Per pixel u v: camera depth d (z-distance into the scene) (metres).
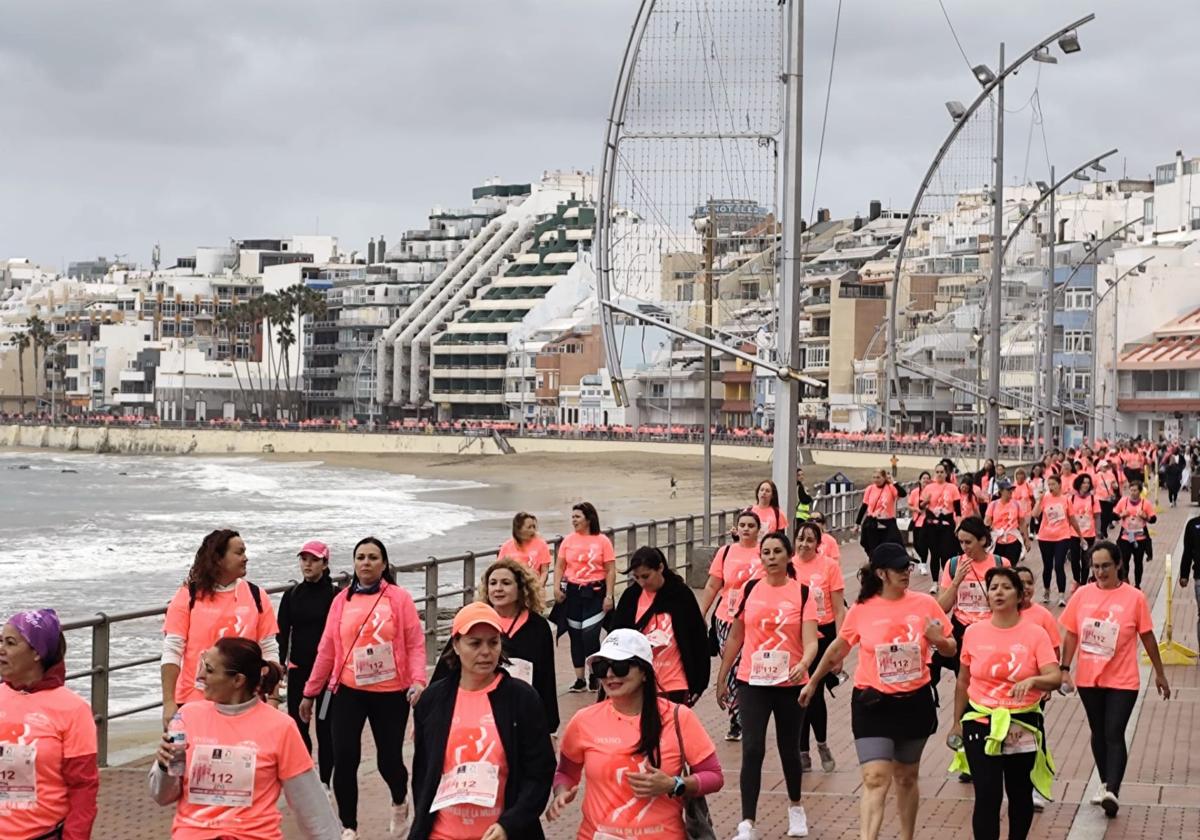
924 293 49.25
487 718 7.51
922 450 102.62
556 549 22.22
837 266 153.75
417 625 10.79
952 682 18.22
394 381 178.38
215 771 7.33
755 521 13.93
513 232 179.75
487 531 69.56
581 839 7.67
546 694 10.40
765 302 24.12
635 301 24.50
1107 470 35.22
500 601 10.32
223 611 10.22
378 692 10.69
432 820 7.50
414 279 191.12
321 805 7.52
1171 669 19.27
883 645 10.02
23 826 7.46
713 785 7.59
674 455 124.75
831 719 15.91
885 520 27.94
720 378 138.00
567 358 154.38
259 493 106.31
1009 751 10.06
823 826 11.23
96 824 11.09
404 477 127.25
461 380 169.50
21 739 7.47
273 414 197.62
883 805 9.89
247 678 7.40
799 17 23.25
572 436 137.88
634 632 7.58
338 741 10.70
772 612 10.85
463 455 144.38
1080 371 116.06
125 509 88.12
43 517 81.56
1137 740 14.67
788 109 23.36
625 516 79.00
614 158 24.23
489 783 7.45
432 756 7.54
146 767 13.35
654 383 142.25
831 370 133.88
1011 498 24.94
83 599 41.81
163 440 177.25
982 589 14.82
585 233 170.38
